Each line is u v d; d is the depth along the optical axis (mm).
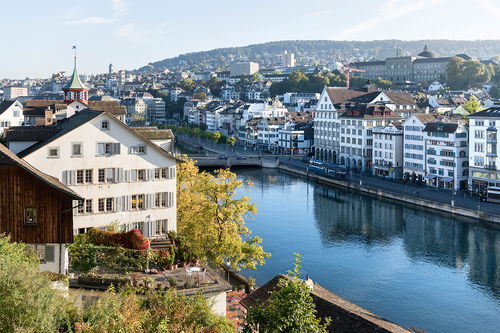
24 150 60938
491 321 67062
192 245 51500
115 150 58750
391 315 68500
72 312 27219
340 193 152625
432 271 84438
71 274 40938
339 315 40781
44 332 24109
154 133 71562
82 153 57375
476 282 79750
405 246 97688
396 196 139250
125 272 41156
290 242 100000
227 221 63906
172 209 62188
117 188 59125
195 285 38094
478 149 139500
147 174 60562
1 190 41156
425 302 72500
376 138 179500
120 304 28109
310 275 82312
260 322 29828
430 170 155000
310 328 29375
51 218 41469
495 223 111500
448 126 148000
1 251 33250
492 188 129125
